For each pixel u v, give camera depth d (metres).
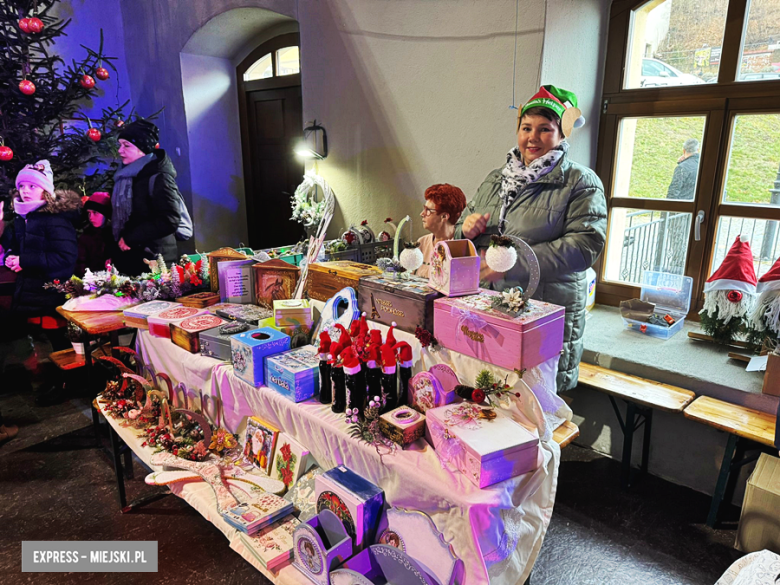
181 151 4.82
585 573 2.02
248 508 1.76
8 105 4.02
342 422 1.72
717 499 2.22
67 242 3.52
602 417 2.76
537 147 2.20
